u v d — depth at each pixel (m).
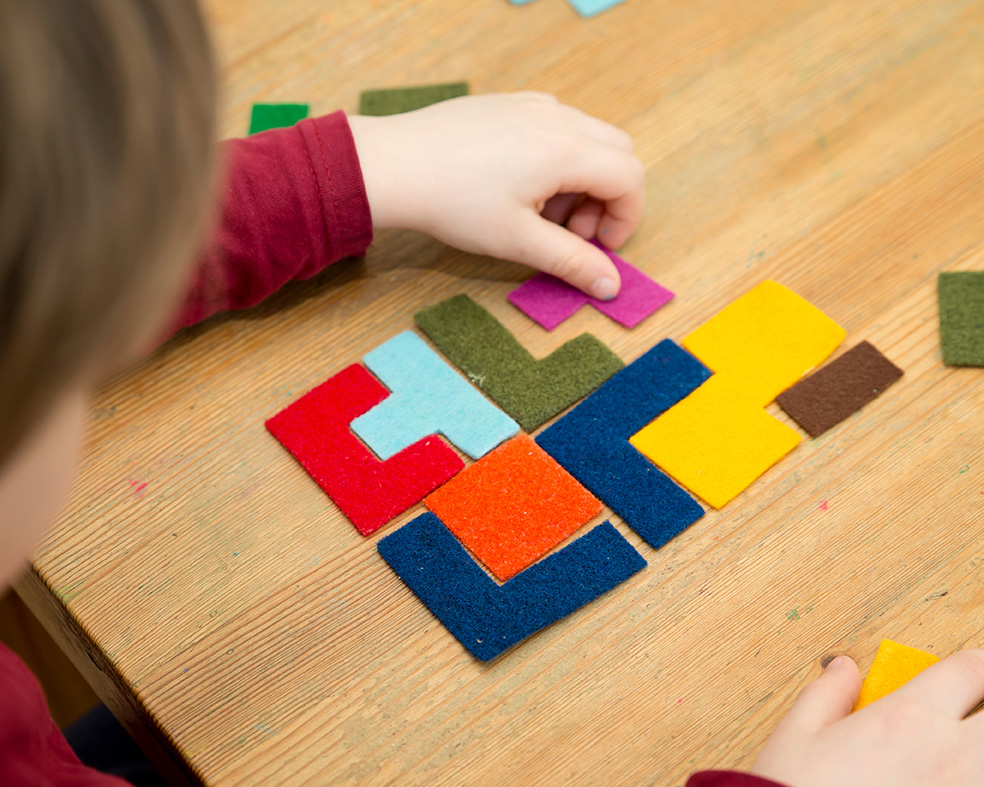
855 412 0.53
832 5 0.74
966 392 0.53
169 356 0.58
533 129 0.59
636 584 0.48
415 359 0.57
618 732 0.43
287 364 0.57
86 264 0.18
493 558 0.49
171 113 0.19
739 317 0.57
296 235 0.57
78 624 0.48
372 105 0.70
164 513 0.51
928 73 0.69
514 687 0.45
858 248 0.60
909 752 0.39
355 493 0.51
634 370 0.56
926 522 0.49
